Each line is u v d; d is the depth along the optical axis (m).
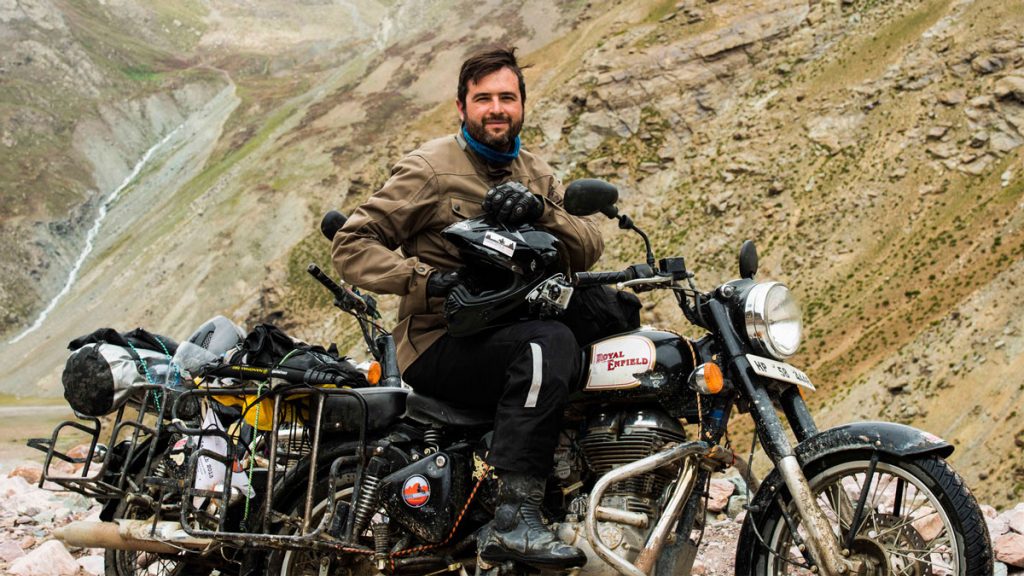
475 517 3.87
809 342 102.81
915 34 134.00
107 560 4.80
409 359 3.95
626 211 139.25
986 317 85.88
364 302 4.56
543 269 3.64
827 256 114.62
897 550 3.32
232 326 4.63
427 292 3.77
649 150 146.12
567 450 3.80
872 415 84.88
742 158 134.00
